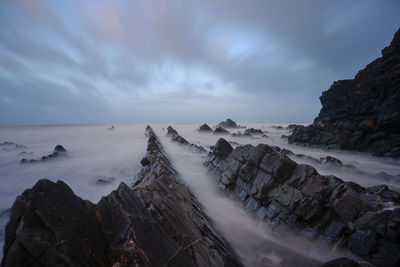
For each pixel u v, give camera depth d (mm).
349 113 44562
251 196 15852
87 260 5031
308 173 13734
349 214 11242
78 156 41812
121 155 43031
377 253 9203
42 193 5543
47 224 4969
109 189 23953
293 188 13609
